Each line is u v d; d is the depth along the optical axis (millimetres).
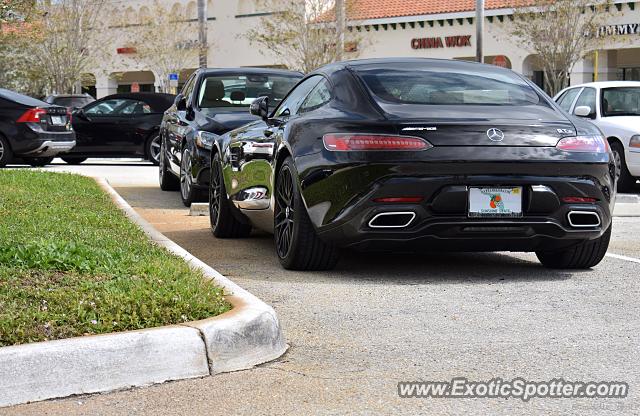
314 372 5535
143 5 64875
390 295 7688
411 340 6246
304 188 8320
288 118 9445
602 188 8320
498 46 49000
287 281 8328
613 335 6348
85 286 6555
